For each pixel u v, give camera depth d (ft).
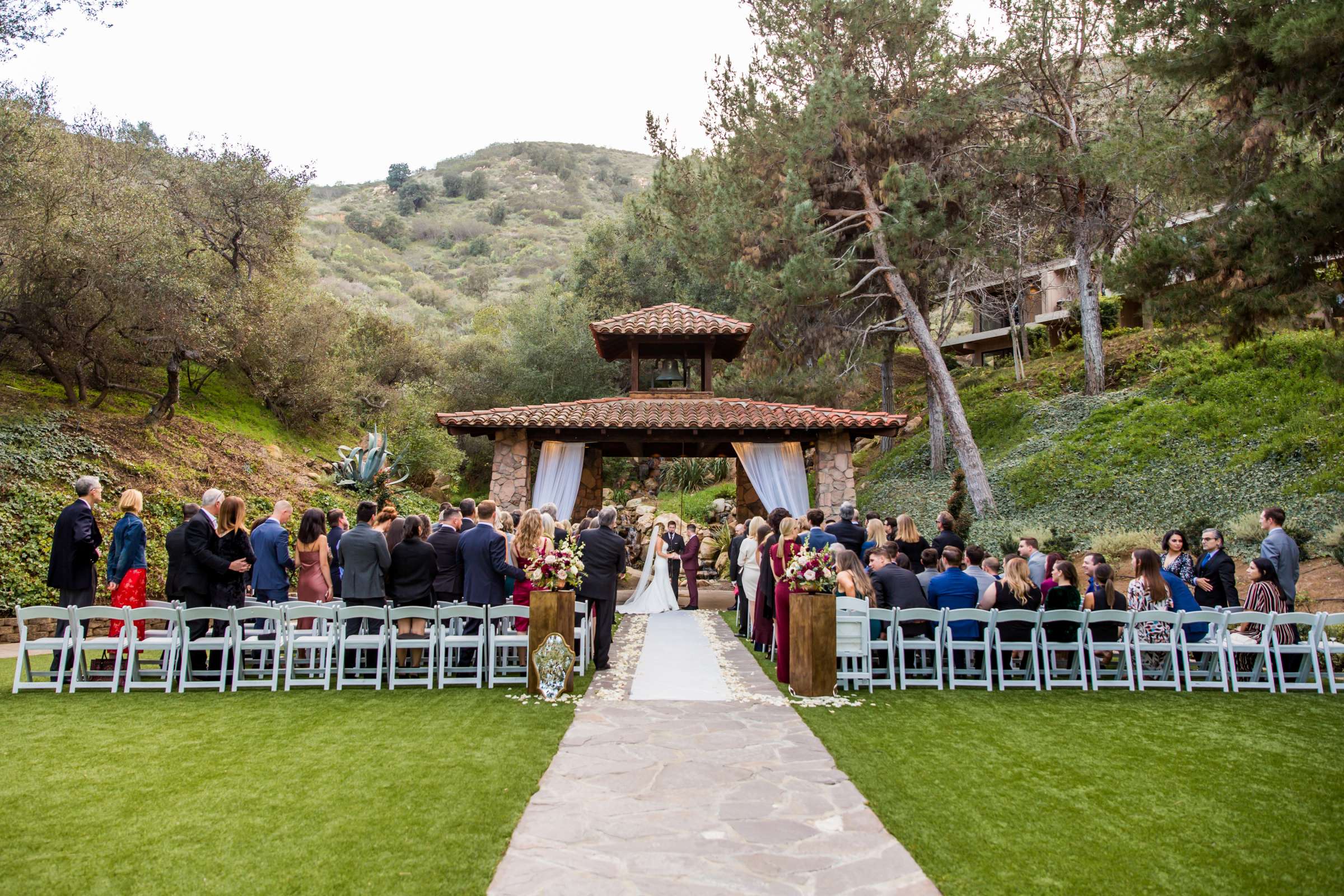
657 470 96.89
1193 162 35.42
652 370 107.76
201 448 59.11
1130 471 61.93
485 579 27.25
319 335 74.08
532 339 107.24
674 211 84.99
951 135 67.87
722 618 43.93
